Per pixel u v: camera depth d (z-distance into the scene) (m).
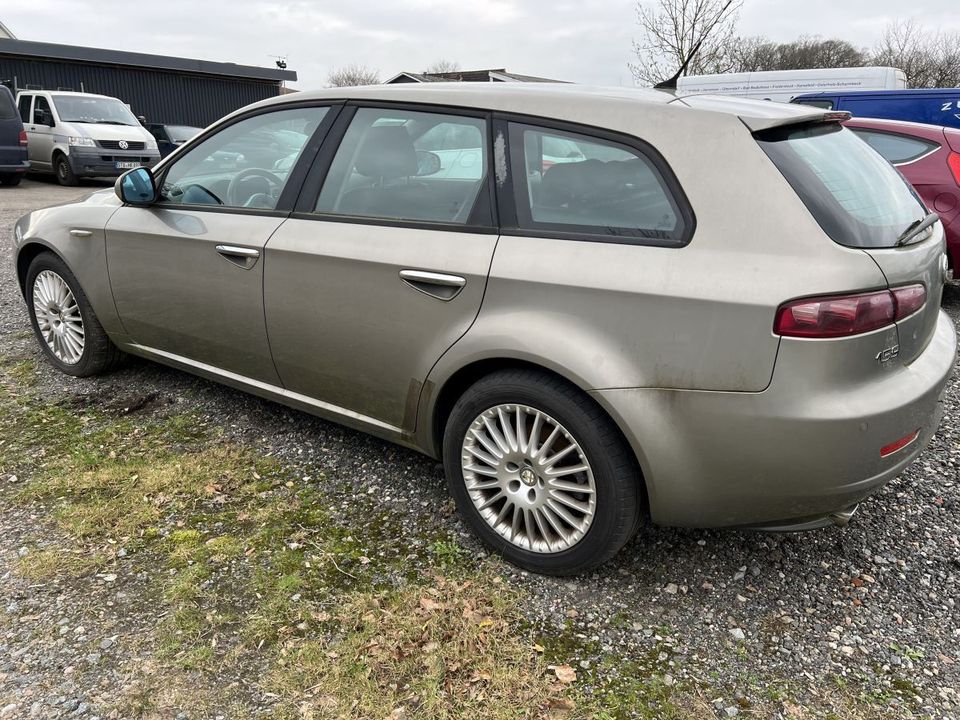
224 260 3.17
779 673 2.15
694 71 21.23
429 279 2.55
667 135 2.26
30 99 15.97
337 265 2.79
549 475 2.46
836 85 12.30
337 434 3.56
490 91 2.64
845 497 2.17
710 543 2.76
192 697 2.01
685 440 2.19
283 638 2.23
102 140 15.27
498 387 2.48
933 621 2.37
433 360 2.60
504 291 2.41
